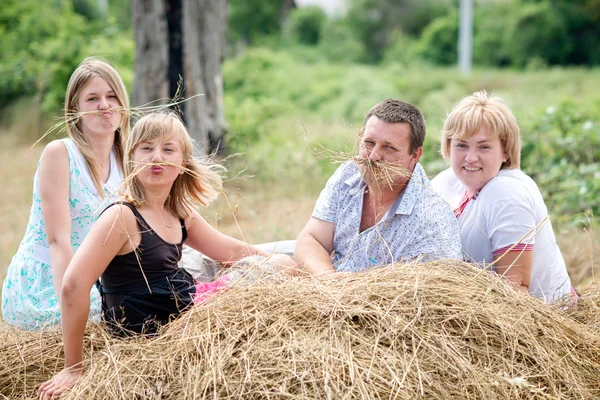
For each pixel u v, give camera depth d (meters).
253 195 9.47
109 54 16.17
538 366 3.22
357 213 4.26
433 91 21.84
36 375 3.68
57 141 4.43
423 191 4.10
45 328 4.15
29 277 4.42
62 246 4.21
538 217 4.15
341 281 3.55
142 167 3.67
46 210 4.28
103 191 4.51
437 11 52.84
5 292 4.49
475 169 4.17
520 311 3.45
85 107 4.44
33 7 21.05
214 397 2.92
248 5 44.97
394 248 4.12
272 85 21.05
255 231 7.51
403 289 3.39
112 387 3.22
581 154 9.13
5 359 3.77
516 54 37.72
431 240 4.05
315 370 2.96
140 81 10.42
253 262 3.90
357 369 2.96
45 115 15.98
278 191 9.64
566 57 37.97
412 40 43.81
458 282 3.53
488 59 38.72
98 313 4.09
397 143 3.95
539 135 9.22
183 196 4.05
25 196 10.56
